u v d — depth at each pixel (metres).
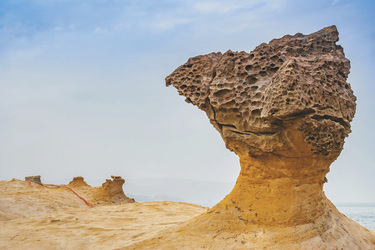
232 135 5.05
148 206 10.68
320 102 4.16
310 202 4.77
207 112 5.24
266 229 4.59
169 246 4.48
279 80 4.12
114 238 5.72
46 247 5.39
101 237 5.87
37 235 6.25
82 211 9.45
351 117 4.71
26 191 12.97
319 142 4.23
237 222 4.85
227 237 4.57
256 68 4.78
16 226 7.25
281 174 4.88
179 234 4.89
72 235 6.16
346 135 4.66
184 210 9.91
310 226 4.55
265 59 4.75
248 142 4.90
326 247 4.29
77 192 14.70
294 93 3.98
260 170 5.06
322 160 4.83
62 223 7.48
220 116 5.03
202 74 5.23
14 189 13.25
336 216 5.36
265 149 4.73
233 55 5.08
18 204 10.35
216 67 5.12
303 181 4.85
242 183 5.28
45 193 12.85
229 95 4.84
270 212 4.74
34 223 7.56
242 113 4.72
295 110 3.96
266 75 4.73
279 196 4.80
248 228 4.70
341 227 5.01
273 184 4.92
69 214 8.81
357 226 5.72
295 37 5.19
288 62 4.17
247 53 5.02
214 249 4.29
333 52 4.99
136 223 7.28
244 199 5.11
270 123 4.41
